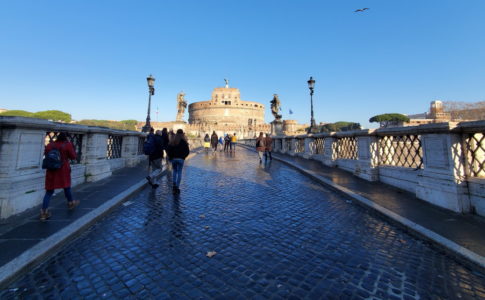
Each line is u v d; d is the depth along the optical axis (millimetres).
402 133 6277
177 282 2623
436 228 3846
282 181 8508
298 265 2977
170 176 9555
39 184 5020
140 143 13367
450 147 4672
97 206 5012
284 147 20172
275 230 4062
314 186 7645
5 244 3262
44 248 3148
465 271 2854
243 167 12320
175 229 4086
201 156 19141
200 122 88125
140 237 3764
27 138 4707
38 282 2611
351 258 3148
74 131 6664
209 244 3531
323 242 3615
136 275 2748
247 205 5543
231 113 92375
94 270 2850
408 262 3053
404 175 6375
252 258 3135
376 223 4398
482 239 3439
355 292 2471
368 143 7836
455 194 4562
